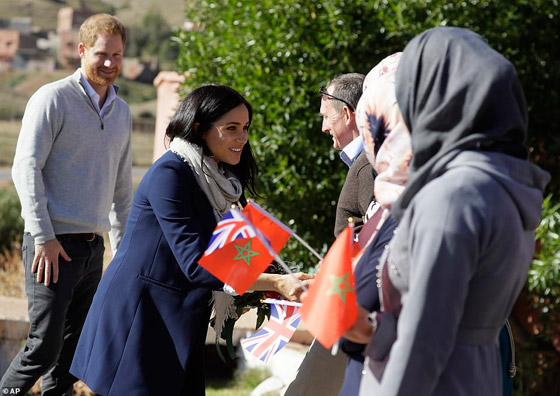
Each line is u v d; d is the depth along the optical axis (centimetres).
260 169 1588
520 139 546
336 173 1602
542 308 1603
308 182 1588
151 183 856
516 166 533
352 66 1609
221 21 1716
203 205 862
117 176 1159
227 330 930
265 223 732
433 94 533
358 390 632
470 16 1581
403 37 1591
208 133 870
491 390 552
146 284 861
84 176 1083
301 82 1600
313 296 573
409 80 548
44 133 1045
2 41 16925
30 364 1066
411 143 552
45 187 1068
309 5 1609
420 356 501
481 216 500
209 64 1695
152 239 863
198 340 884
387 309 570
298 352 1537
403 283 541
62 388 1140
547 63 1650
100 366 862
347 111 971
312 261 1616
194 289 867
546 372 1622
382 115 589
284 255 1606
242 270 718
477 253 504
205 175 864
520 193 523
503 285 527
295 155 1599
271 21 1614
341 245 574
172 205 839
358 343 627
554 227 1502
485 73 520
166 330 859
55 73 16725
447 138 528
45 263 1043
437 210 503
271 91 1595
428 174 527
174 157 866
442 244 497
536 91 1664
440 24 1555
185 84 1716
